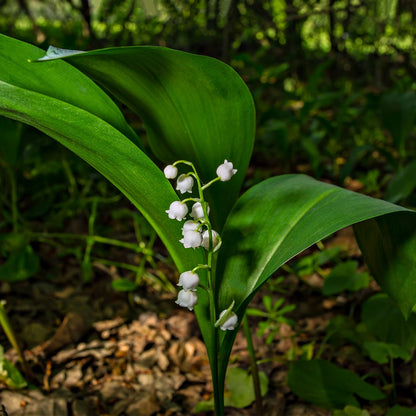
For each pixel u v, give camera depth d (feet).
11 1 3.62
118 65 0.75
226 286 0.86
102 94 0.83
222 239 0.91
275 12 3.38
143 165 0.75
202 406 1.22
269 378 1.37
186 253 0.82
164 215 0.80
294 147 2.81
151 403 1.28
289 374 1.19
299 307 1.71
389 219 0.77
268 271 0.79
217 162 0.91
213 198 0.94
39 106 0.73
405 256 0.80
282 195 0.91
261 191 0.95
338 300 1.73
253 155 3.04
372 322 1.31
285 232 0.85
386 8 3.34
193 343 1.53
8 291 1.74
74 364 1.43
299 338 1.53
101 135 0.73
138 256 2.04
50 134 0.78
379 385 1.33
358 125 2.96
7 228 2.16
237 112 0.86
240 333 1.58
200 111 0.85
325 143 3.07
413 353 1.40
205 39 3.51
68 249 1.88
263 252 0.85
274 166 2.89
